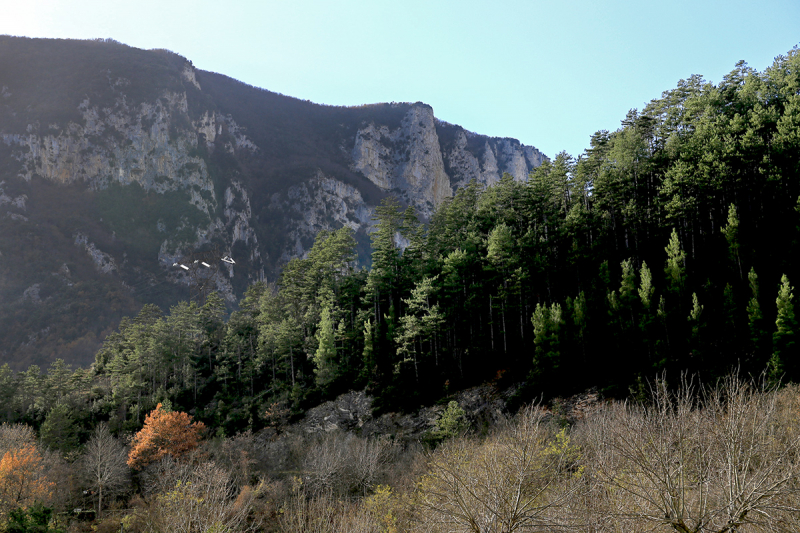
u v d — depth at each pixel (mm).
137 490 53219
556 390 49656
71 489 50938
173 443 56750
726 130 63375
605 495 15539
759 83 71250
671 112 74562
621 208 66625
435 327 61906
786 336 40094
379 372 65938
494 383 56156
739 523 11914
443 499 16109
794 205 53406
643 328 47688
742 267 51344
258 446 58438
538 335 52625
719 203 61469
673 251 53125
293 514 31594
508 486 14727
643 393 39656
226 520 29719
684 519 12938
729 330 44688
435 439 48375
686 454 13922
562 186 74625
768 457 13477
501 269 63594
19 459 46500
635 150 69125
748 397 17375
